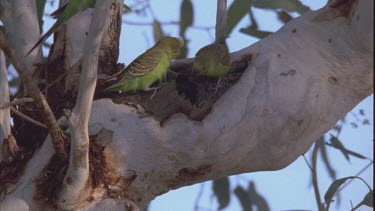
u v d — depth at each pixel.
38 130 10.27
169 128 9.85
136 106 10.02
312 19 10.38
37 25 11.20
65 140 9.54
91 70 8.68
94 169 9.55
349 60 10.09
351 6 10.16
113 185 9.61
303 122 9.97
